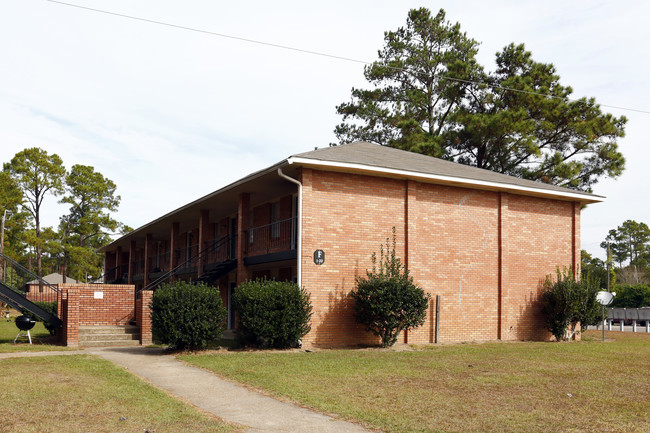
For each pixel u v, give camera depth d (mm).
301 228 16766
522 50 36156
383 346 16953
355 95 40625
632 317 29219
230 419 8008
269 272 22875
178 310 15156
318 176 17250
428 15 38625
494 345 18094
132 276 37906
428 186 19188
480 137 33438
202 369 12383
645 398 9570
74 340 17312
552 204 21906
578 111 32781
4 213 43344
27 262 66125
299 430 7414
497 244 20375
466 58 37312
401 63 37938
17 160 53375
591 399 9453
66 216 62312
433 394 9727
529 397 9555
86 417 7934
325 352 15430
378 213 18094
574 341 20672
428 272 18859
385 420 7891
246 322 15820
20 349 16203
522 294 20766
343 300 17266
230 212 26531
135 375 11562
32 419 7773
